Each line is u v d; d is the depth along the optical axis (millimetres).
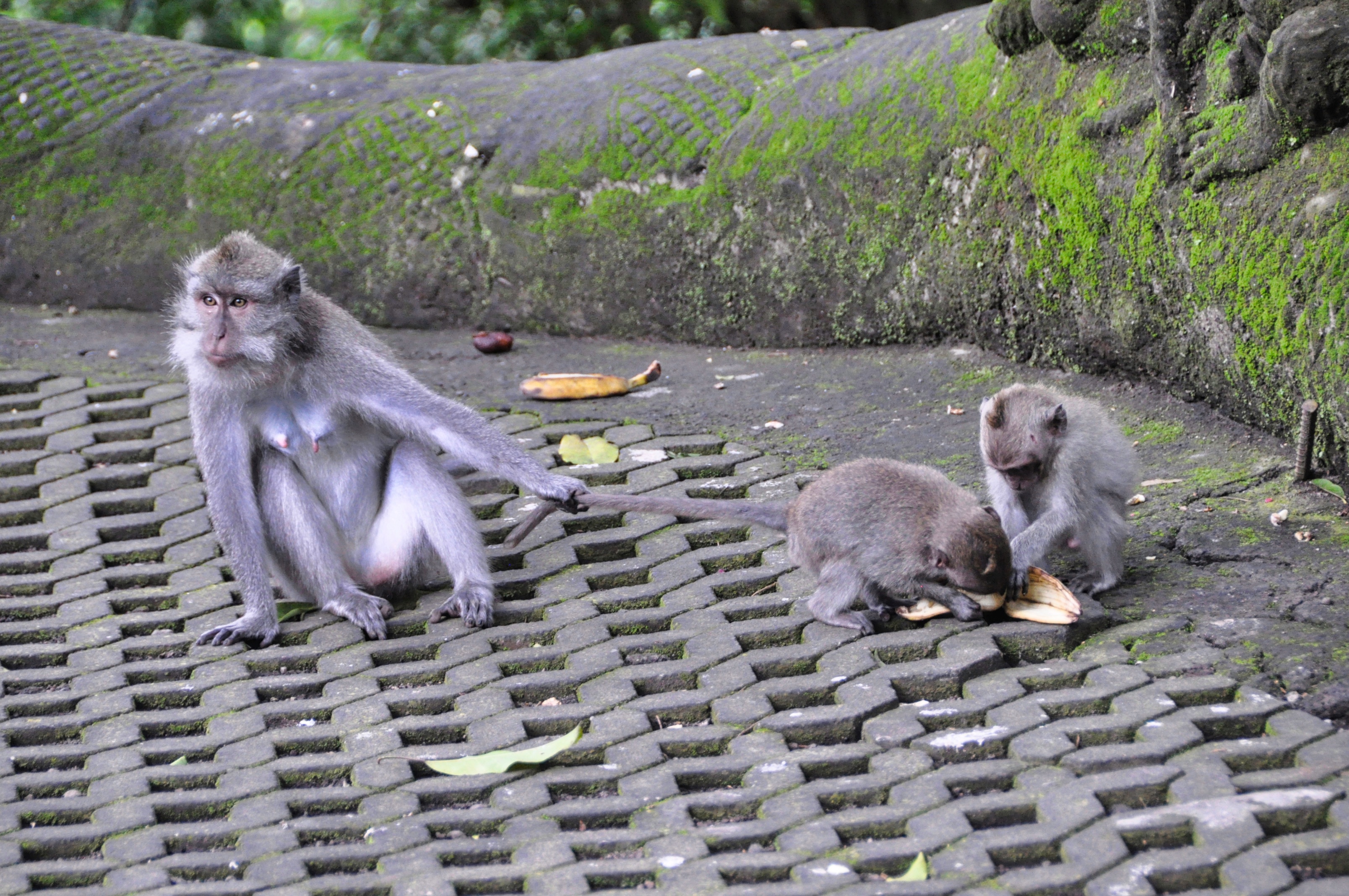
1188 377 7684
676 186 9930
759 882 4020
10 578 6609
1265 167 6684
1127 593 5742
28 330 10531
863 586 5781
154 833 4453
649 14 16844
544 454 7848
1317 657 4984
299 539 6156
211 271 5941
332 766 4832
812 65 10047
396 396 6273
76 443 8109
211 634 5926
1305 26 6109
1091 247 7965
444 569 6672
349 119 11016
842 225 9391
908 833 4191
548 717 5078
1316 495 6406
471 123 10719
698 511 6117
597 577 6355
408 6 16562
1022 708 4875
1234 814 4086
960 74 8938
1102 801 4266
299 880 4145
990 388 8492
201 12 16344
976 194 8750
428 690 5379
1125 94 7691
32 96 11406
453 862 4238
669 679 5355
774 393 8781
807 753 4730
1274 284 6562
